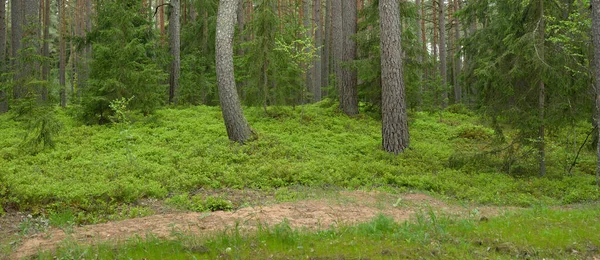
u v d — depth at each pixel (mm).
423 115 21172
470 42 20156
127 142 13672
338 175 11234
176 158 12117
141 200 8875
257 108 18516
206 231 6492
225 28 14180
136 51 16734
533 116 11789
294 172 11055
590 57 11391
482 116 12953
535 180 11648
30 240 6133
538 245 4906
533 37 11375
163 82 26141
